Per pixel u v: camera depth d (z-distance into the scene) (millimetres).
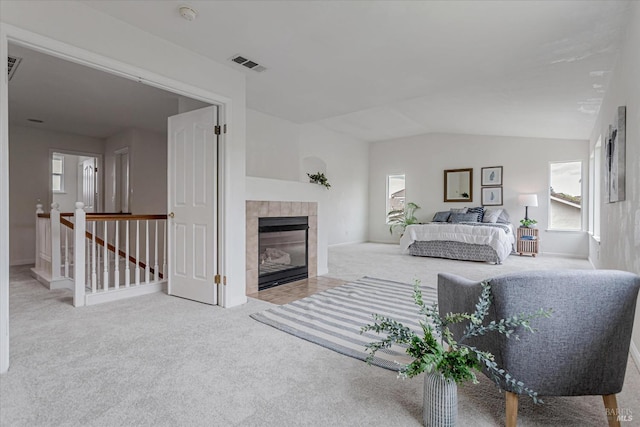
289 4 2199
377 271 5004
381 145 9266
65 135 5926
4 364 1892
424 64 3100
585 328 1307
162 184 5992
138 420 1480
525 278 1287
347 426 1451
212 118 3229
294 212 4340
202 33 2582
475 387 1767
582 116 4773
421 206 8602
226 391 1713
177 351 2176
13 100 4203
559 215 6852
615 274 1288
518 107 4820
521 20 2355
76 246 3143
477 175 7766
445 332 1463
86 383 1778
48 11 2051
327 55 2945
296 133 5555
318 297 3525
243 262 3350
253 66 3158
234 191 3254
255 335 2461
